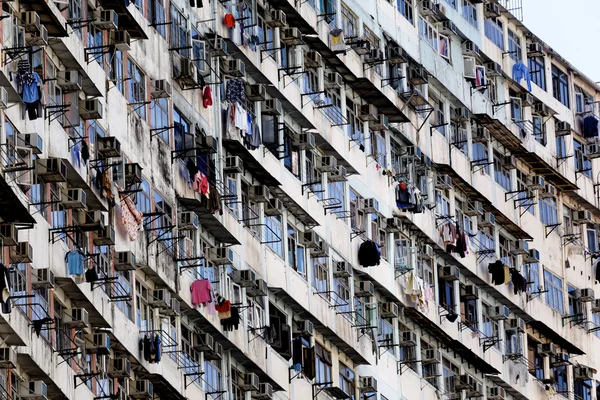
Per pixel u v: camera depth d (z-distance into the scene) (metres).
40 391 60.72
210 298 71.75
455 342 88.62
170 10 72.81
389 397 84.94
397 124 88.38
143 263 68.44
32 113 61.31
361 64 85.62
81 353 63.69
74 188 63.81
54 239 62.91
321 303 80.69
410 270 86.88
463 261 91.50
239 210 76.31
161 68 71.62
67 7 64.94
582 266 102.06
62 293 63.62
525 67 98.56
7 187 58.00
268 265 77.62
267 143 78.44
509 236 96.31
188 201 72.12
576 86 103.56
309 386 79.38
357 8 86.25
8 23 61.00
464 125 94.19
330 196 82.75
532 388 96.00
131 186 67.88
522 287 94.81
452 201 92.19
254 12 79.06
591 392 100.88
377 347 84.38
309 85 82.25
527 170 98.75
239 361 75.19
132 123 68.88
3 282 58.22
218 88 75.50
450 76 92.81
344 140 84.06
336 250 82.50
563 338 97.56
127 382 67.62
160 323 69.69
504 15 97.81
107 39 67.50
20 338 59.81
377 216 86.00
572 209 102.19
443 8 92.56
